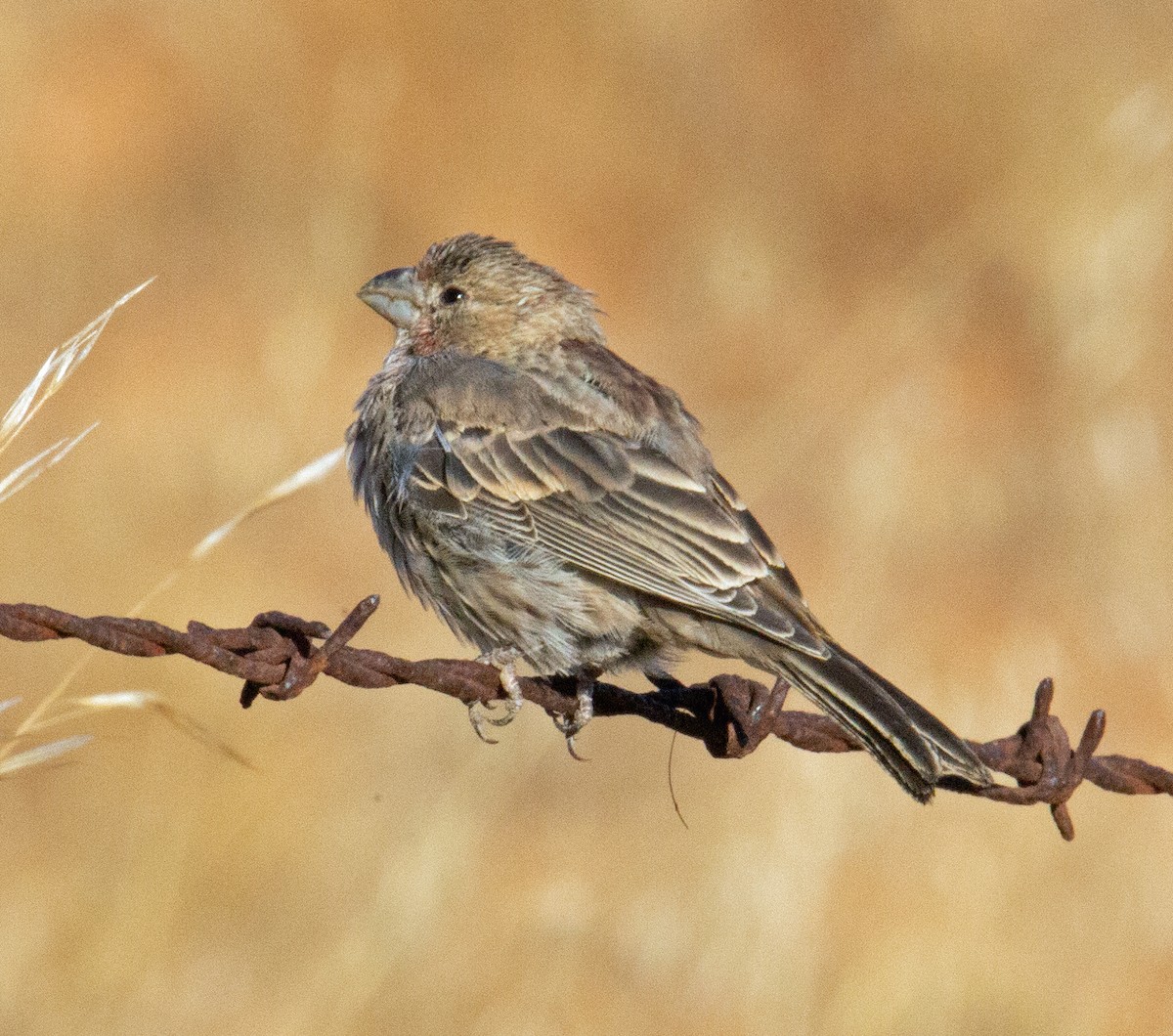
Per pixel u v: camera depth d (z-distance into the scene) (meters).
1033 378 17.56
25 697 12.99
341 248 17.59
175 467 16.12
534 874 11.83
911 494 15.74
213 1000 10.68
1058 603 15.59
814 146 22.25
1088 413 16.31
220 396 17.20
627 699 7.98
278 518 15.94
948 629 15.05
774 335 19.78
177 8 22.47
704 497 8.09
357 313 18.02
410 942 10.10
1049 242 17.30
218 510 15.73
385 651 14.30
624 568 8.00
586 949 11.02
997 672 13.36
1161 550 15.79
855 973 10.73
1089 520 16.00
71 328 18.70
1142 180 16.94
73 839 11.52
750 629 7.70
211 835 11.71
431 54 21.91
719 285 20.36
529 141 22.05
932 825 11.43
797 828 11.02
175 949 10.96
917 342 17.45
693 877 11.22
